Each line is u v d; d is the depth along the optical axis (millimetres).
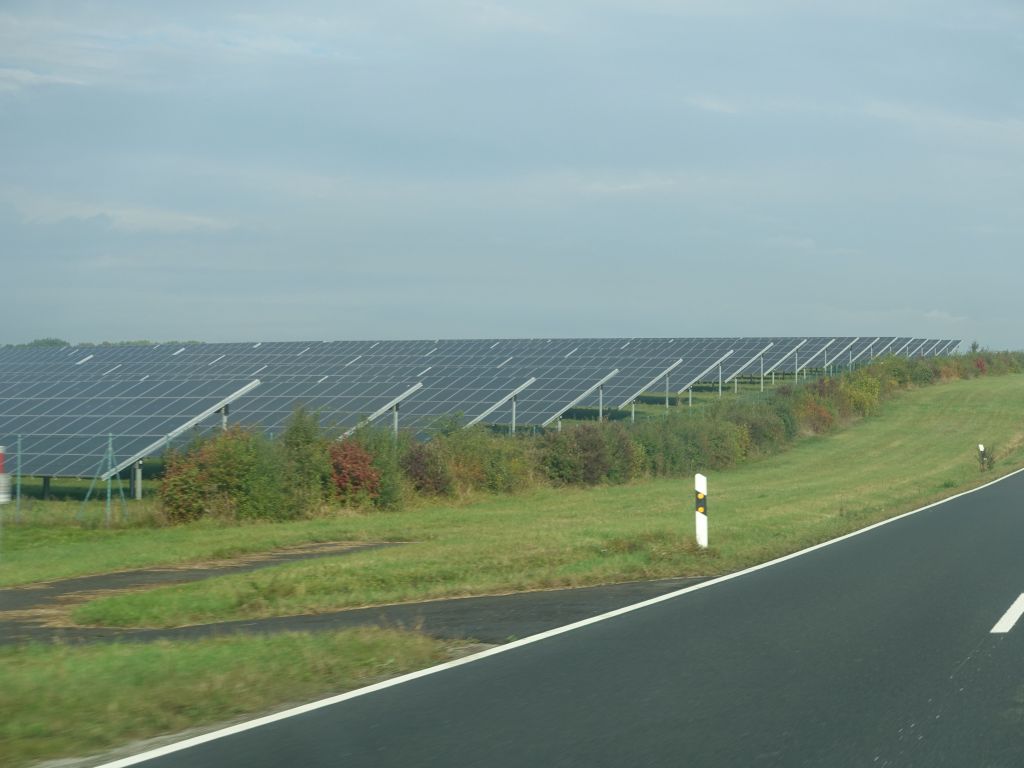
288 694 7625
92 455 27656
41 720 6863
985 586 12289
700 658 8594
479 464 30875
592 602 11852
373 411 34531
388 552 16984
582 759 5891
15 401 36156
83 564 16609
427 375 46969
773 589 12367
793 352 73000
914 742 6145
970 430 56156
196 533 21281
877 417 61938
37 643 9906
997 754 5910
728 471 41531
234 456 23609
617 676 7992
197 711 7152
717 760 5844
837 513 23188
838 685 7590
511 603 11977
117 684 7801
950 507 24062
